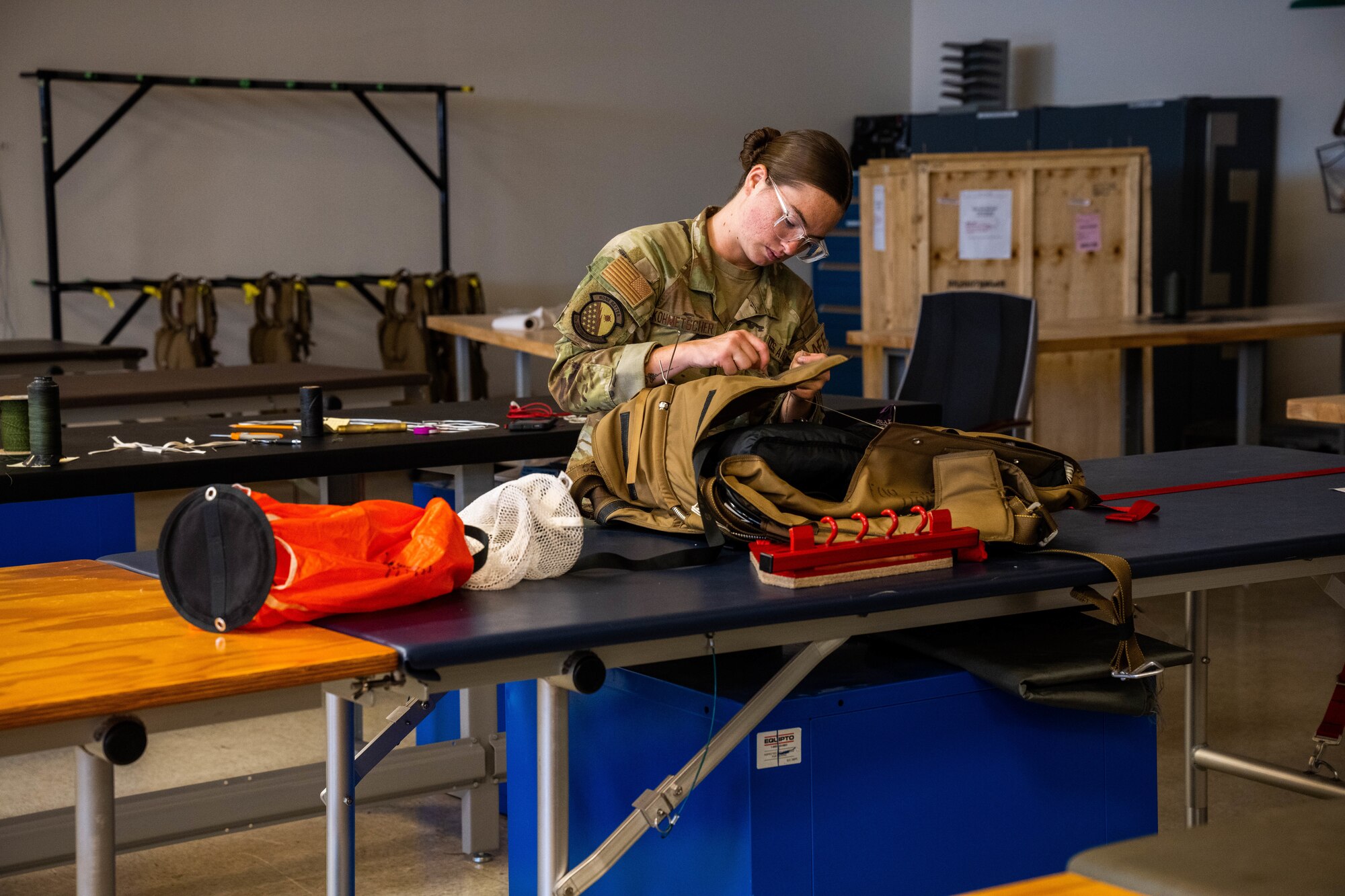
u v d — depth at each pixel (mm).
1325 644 4273
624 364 2193
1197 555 1958
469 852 2820
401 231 8062
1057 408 6008
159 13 7219
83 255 7156
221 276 7535
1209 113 7367
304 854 2857
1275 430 7293
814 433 2039
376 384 4367
